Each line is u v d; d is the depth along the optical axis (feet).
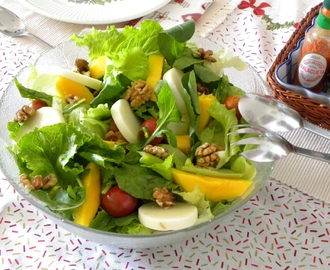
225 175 1.19
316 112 1.43
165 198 1.13
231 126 1.28
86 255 1.21
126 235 1.02
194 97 1.27
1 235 1.25
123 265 1.19
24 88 1.35
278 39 1.82
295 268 1.19
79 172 1.14
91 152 1.16
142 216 1.11
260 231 1.26
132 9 1.86
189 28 1.39
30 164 1.14
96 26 1.85
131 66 1.34
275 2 1.98
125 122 1.26
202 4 1.94
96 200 1.16
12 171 1.18
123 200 1.14
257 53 1.76
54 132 1.15
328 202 1.32
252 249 1.22
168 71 1.35
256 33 1.83
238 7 1.96
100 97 1.32
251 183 1.17
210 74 1.42
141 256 1.21
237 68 1.47
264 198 1.33
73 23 1.86
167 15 1.89
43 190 1.13
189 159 1.20
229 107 1.36
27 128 1.28
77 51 1.56
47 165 1.15
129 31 1.43
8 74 1.67
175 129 1.30
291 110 1.35
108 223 1.16
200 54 1.45
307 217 1.29
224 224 1.28
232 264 1.19
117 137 1.30
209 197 1.16
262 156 1.22
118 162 1.17
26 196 1.09
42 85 1.40
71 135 1.15
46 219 1.29
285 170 1.39
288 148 1.26
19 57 1.73
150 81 1.35
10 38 1.80
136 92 1.30
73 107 1.33
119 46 1.43
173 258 1.21
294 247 1.23
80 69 1.47
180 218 1.08
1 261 1.20
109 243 1.11
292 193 1.34
